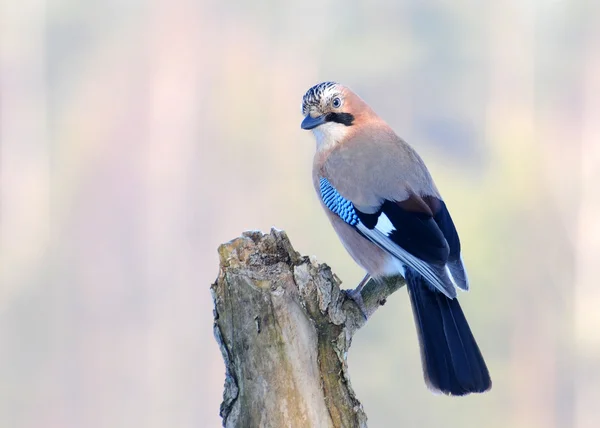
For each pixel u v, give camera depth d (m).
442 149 29.05
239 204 24.72
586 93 30.73
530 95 30.56
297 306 4.17
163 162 25.75
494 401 19.09
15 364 21.28
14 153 27.73
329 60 29.42
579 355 20.55
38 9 28.97
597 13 30.95
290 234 23.34
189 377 21.59
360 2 30.14
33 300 22.67
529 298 21.22
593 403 20.08
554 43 31.03
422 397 16.80
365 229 5.66
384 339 16.84
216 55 27.78
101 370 21.61
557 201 25.08
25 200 25.92
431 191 5.78
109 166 26.06
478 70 30.52
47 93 28.80
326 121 6.18
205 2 27.86
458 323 5.07
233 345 4.20
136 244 24.12
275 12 28.80
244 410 4.19
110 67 27.83
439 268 5.17
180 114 26.86
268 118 27.25
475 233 21.19
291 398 4.14
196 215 24.56
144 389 21.28
